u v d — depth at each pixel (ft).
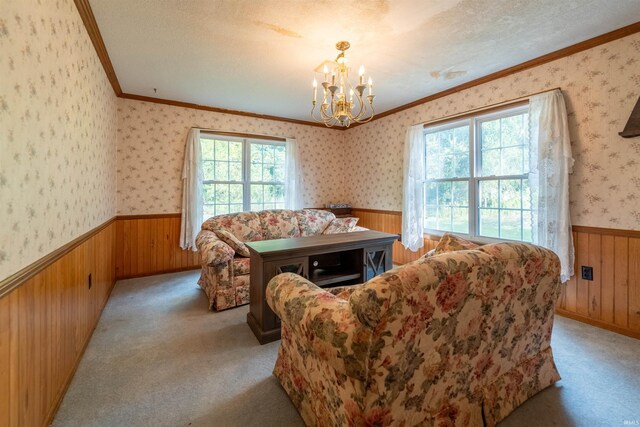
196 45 7.84
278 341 7.08
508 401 4.61
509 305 4.10
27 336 3.81
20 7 3.64
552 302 4.87
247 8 6.31
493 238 10.28
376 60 8.74
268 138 14.76
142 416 4.70
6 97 3.31
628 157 7.13
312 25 6.94
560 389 5.26
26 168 3.78
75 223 5.88
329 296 4.16
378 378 3.15
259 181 14.75
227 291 8.91
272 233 11.98
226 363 6.17
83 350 6.46
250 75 9.75
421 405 3.62
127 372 5.82
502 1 6.09
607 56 7.36
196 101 12.50
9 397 3.36
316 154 16.22
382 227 14.66
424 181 12.64
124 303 9.36
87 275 6.88
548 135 8.16
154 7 6.26
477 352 4.02
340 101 7.65
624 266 7.25
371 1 6.08
